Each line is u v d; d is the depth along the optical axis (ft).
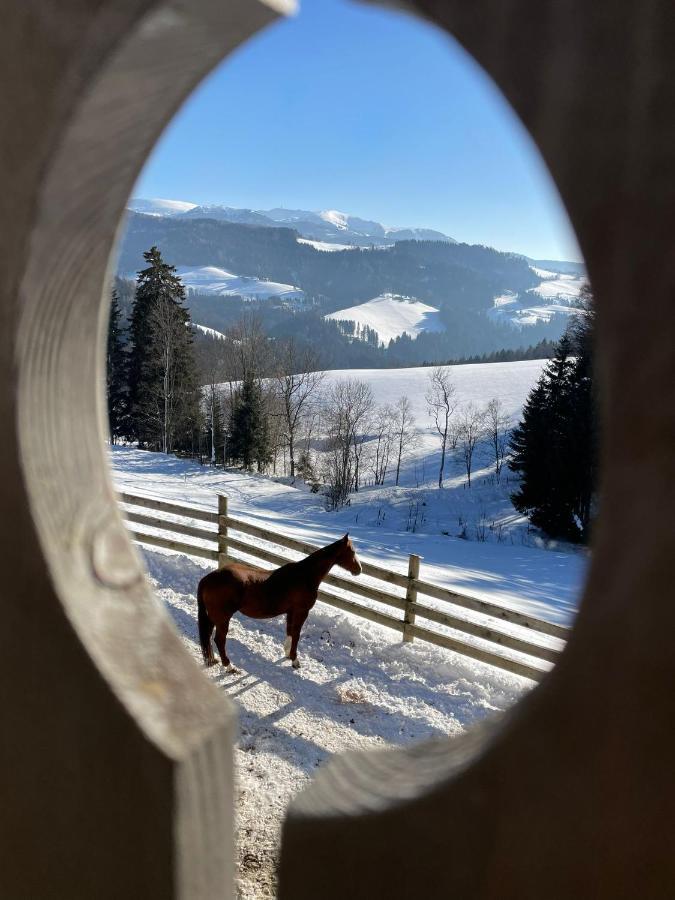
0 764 2.73
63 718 2.53
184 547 26.09
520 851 1.79
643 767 1.58
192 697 2.55
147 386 115.14
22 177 2.18
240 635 20.95
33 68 2.11
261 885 10.82
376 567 21.06
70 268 2.48
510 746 1.80
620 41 1.47
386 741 15.97
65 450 2.62
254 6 2.03
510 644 18.60
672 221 1.45
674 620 1.51
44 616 2.49
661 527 1.52
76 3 1.99
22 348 2.34
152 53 2.10
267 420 119.75
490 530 89.92
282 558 22.86
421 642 20.77
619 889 1.64
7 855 2.80
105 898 2.56
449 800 1.93
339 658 19.90
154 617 2.74
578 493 81.56
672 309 1.47
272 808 13.01
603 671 1.62
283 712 16.90
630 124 1.48
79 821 2.57
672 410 1.48
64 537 2.55
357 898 2.14
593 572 1.65
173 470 88.89
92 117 2.15
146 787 2.40
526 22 1.58
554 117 1.57
